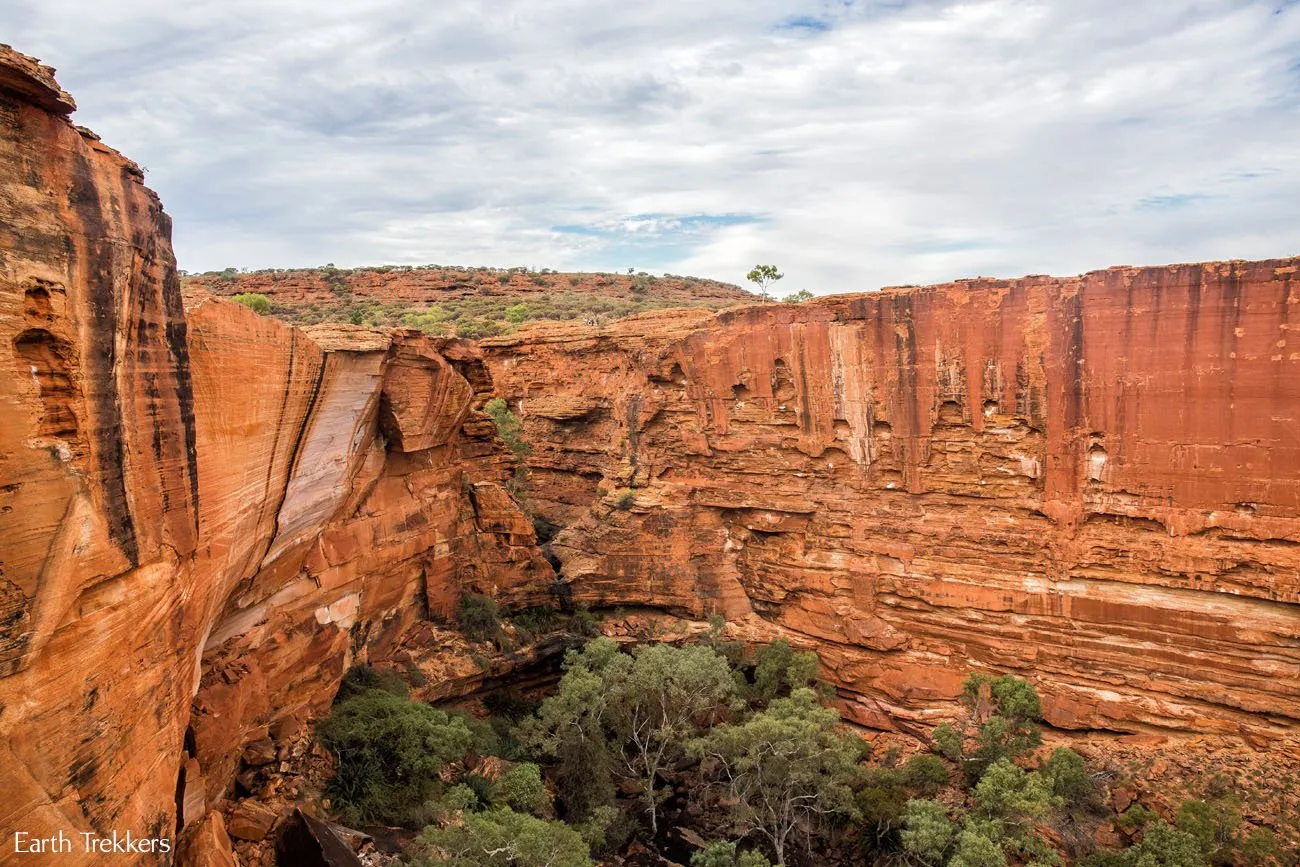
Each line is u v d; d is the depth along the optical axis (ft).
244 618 65.36
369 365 74.18
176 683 38.45
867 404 94.58
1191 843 64.28
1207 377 75.92
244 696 63.41
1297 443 72.90
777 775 78.74
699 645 97.09
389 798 70.28
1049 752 81.10
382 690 81.05
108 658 30.78
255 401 51.47
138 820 32.55
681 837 83.05
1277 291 72.54
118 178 32.78
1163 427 78.23
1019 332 84.69
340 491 76.74
